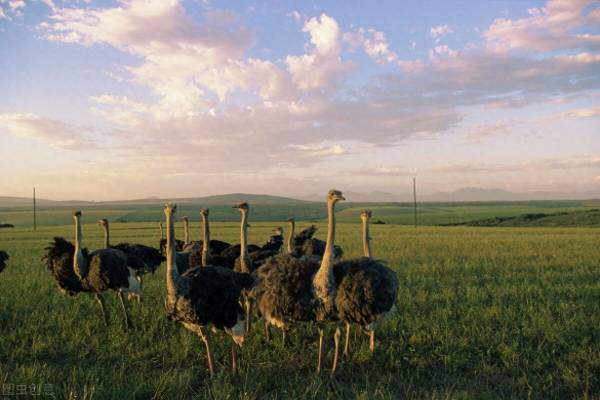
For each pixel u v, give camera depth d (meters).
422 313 9.40
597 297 10.55
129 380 6.43
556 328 7.99
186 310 6.62
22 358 7.40
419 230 42.25
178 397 6.07
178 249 13.50
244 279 7.59
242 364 7.29
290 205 143.50
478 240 27.47
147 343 8.16
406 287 11.95
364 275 6.65
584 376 6.41
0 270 11.92
